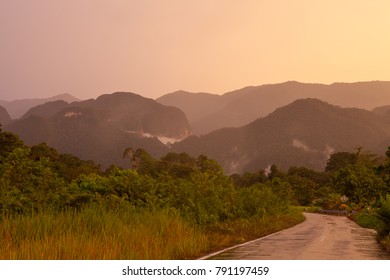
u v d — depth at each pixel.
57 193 20.25
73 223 13.95
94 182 24.58
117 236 12.88
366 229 32.44
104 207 18.78
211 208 26.08
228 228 22.92
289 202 53.72
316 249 16.61
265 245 18.45
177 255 13.07
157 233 14.55
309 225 39.06
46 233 11.40
